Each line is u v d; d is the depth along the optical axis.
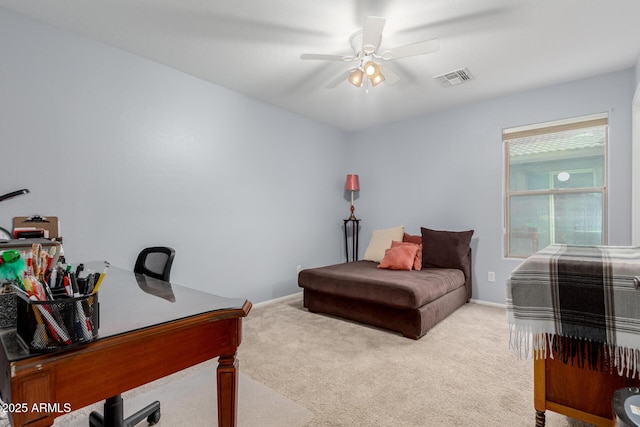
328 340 2.72
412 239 4.11
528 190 3.66
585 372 1.33
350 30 2.40
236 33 2.45
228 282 3.49
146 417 1.62
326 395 1.89
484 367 2.22
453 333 2.86
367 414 1.70
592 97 3.21
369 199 4.99
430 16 2.22
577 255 1.39
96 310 0.85
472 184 3.96
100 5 2.12
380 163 4.84
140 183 2.81
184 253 3.12
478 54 2.74
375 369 2.20
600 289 1.23
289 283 4.21
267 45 2.62
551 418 1.62
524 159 3.69
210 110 3.32
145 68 2.84
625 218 3.04
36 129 2.27
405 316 2.79
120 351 0.88
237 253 3.59
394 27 2.34
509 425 1.60
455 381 2.03
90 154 2.52
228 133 3.49
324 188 4.77
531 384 1.99
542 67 2.99
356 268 3.72
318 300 3.46
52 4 2.11
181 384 2.06
